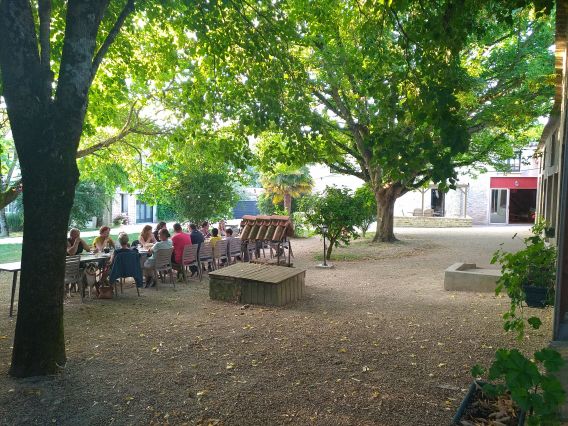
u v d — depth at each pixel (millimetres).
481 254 15430
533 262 4719
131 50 8875
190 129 9859
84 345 5656
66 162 4512
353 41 11156
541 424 2268
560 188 4117
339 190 13398
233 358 5152
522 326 3826
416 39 5199
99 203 28562
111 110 10062
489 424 2914
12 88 4332
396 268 12469
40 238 4531
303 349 5441
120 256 8664
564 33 5344
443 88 4445
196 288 9773
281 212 22625
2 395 4168
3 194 9992
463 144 4191
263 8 8141
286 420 3674
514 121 14727
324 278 10898
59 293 4719
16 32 4309
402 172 4320
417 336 5930
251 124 8148
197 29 7441
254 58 8008
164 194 17312
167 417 3748
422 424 3564
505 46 15109
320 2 10023
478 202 35406
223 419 3703
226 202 18047
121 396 4145
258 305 7961
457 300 8086
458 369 4734
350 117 14977
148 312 7516
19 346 4629
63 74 4496
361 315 7113
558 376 2914
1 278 11453
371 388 4273
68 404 3992
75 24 4535
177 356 5234
